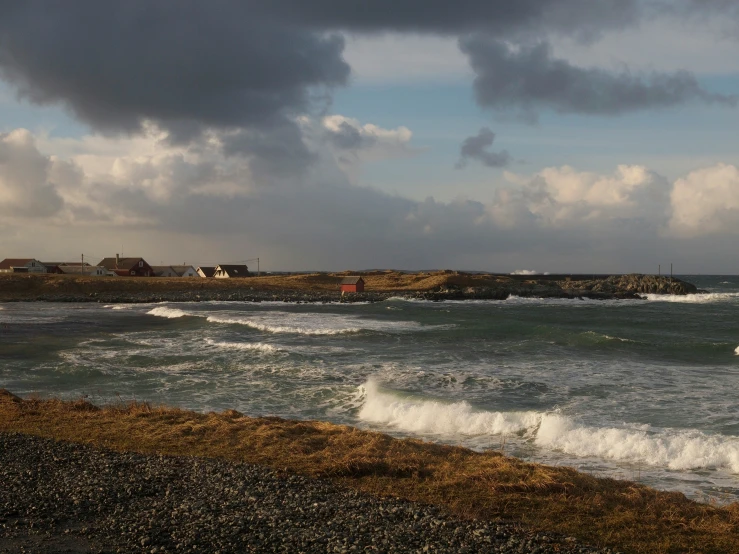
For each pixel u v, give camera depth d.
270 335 41.78
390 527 9.05
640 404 20.20
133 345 35.38
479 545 8.49
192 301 85.12
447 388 22.91
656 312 72.56
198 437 14.68
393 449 13.71
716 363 30.27
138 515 9.21
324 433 15.34
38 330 44.34
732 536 9.16
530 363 29.55
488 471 12.05
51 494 10.08
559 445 15.48
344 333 42.56
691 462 13.97
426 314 64.94
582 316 65.00
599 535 9.16
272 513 9.48
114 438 14.43
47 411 17.22
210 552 7.88
